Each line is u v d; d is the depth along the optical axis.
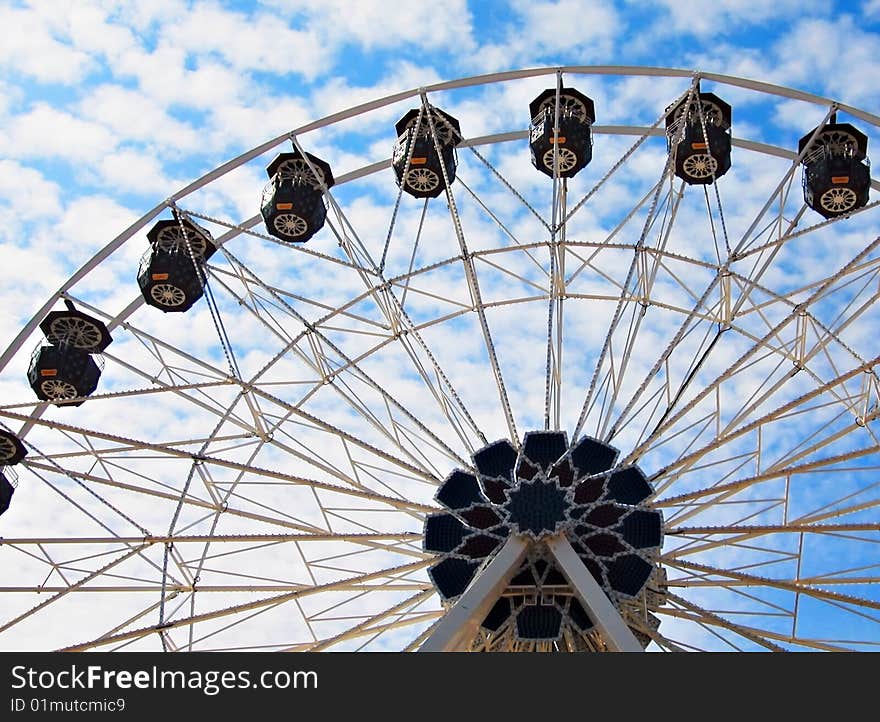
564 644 24.70
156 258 30.30
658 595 24.97
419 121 29.73
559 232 28.06
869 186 29.16
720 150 29.20
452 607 22.14
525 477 25.08
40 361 29.83
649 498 24.83
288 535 26.31
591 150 30.48
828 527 24.70
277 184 30.69
